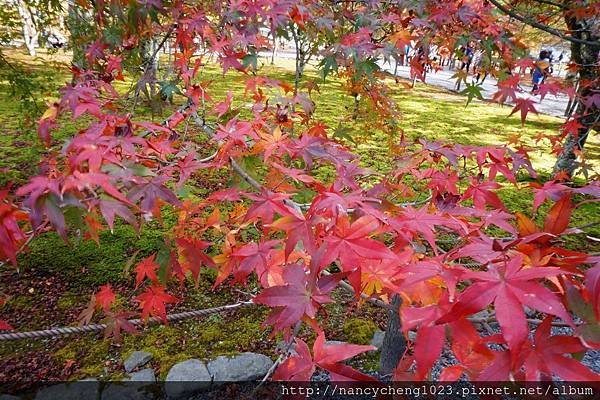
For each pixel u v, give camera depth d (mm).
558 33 1982
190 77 1552
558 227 657
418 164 1451
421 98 8188
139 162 1135
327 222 779
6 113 5125
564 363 531
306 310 712
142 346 2102
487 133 5887
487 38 1794
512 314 503
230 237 1234
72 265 2629
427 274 635
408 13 1898
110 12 1548
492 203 1160
